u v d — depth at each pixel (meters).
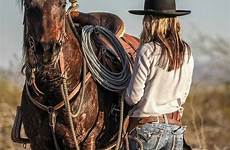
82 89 7.87
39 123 7.93
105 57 8.27
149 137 7.69
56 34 7.21
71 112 7.83
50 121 7.79
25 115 8.09
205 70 20.94
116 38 8.45
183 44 7.70
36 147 8.11
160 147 7.74
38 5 7.23
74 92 7.85
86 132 7.98
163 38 7.59
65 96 7.71
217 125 17.42
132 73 7.78
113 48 8.37
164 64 7.53
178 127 7.76
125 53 8.37
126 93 7.72
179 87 7.66
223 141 15.23
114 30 8.68
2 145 12.80
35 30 7.21
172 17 7.63
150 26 7.62
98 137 8.09
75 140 7.84
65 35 7.65
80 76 7.91
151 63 7.54
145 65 7.53
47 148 8.04
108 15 8.88
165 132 7.68
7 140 12.95
